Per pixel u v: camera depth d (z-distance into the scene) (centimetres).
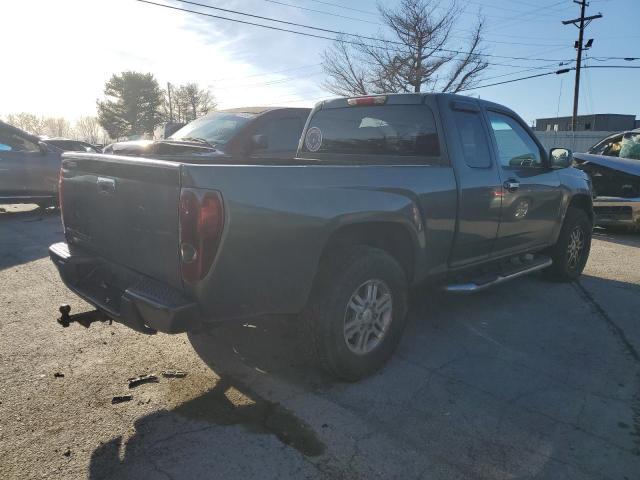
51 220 1044
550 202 538
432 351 407
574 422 309
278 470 258
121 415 304
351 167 335
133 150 693
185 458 266
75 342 407
